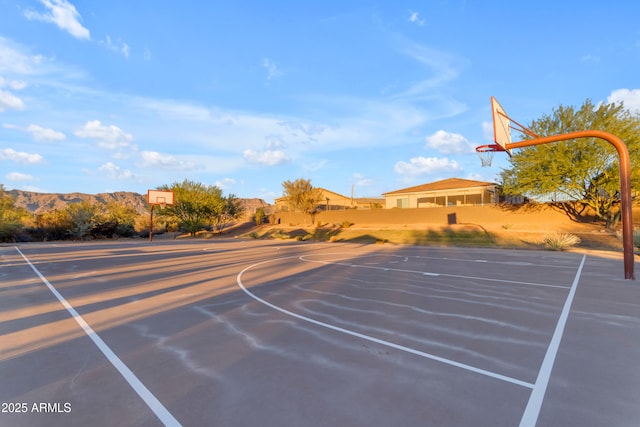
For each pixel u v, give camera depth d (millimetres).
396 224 41031
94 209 44969
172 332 5754
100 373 4133
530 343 5113
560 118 26250
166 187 48219
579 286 9789
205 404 3387
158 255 21000
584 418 3080
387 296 8641
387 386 3734
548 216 31344
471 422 3027
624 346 4973
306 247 26906
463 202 41312
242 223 59594
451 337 5418
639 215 27188
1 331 5859
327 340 5297
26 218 44312
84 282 11086
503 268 13812
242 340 5320
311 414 3180
